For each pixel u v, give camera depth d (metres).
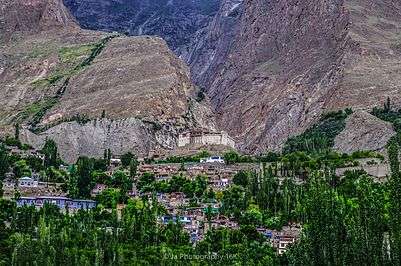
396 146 197.38
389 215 189.38
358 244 190.00
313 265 196.50
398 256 183.00
